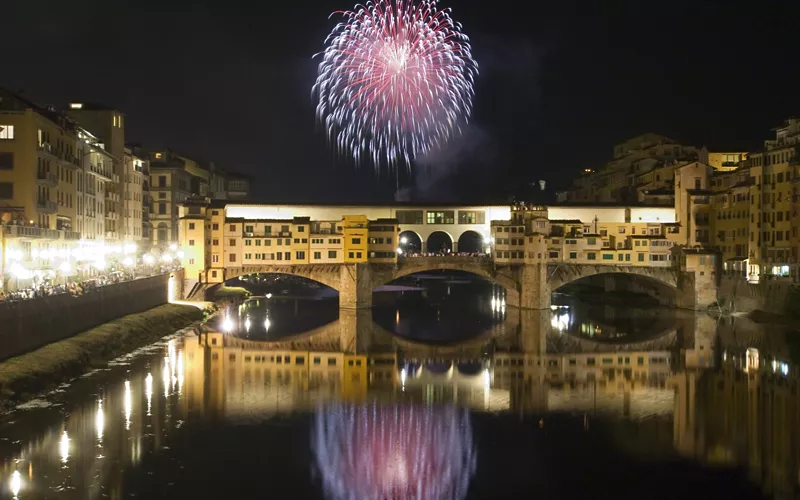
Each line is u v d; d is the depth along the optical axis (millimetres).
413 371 89750
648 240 152000
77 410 65750
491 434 64375
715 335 115750
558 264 151875
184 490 50312
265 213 153500
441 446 61094
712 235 154750
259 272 145375
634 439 63219
